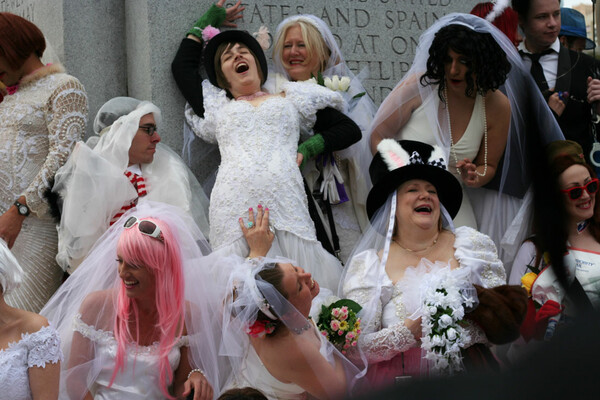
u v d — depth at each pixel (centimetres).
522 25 506
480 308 325
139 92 540
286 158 454
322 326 340
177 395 336
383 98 590
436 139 464
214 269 351
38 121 450
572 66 504
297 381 311
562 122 500
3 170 448
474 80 451
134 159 452
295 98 477
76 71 546
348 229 495
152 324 332
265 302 305
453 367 319
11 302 433
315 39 514
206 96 495
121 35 564
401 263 377
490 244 381
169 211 350
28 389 297
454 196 394
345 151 496
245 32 497
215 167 523
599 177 500
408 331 339
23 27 452
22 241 438
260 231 424
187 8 535
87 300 337
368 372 343
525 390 60
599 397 59
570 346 61
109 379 328
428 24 611
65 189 429
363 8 588
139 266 324
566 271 98
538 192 104
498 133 468
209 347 336
